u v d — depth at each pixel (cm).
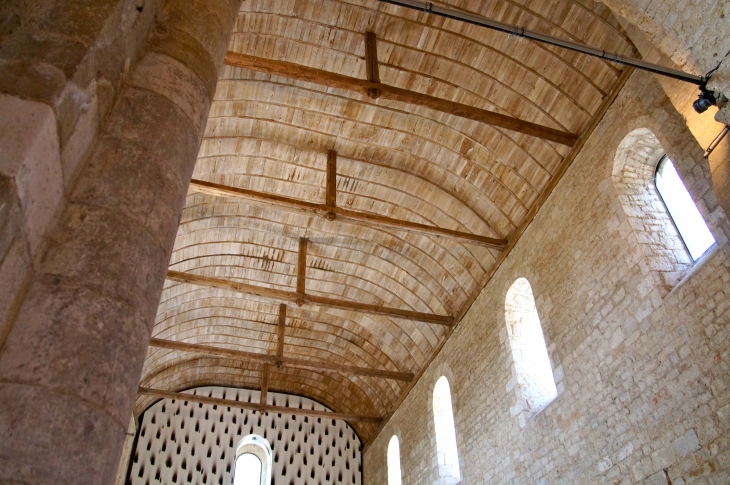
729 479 816
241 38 1360
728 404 838
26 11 329
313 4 1316
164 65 412
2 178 247
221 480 2434
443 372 1911
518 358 1469
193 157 405
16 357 255
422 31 1359
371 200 1816
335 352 2511
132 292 307
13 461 228
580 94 1290
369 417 2422
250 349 2478
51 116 279
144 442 2425
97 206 318
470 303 1783
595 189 1234
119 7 359
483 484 1525
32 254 276
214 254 2005
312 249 2019
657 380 982
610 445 1062
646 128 1107
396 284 2077
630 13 894
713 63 796
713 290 902
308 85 1503
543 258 1402
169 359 2423
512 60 1349
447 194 1720
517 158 1489
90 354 272
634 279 1077
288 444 2622
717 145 811
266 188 1773
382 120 1586
